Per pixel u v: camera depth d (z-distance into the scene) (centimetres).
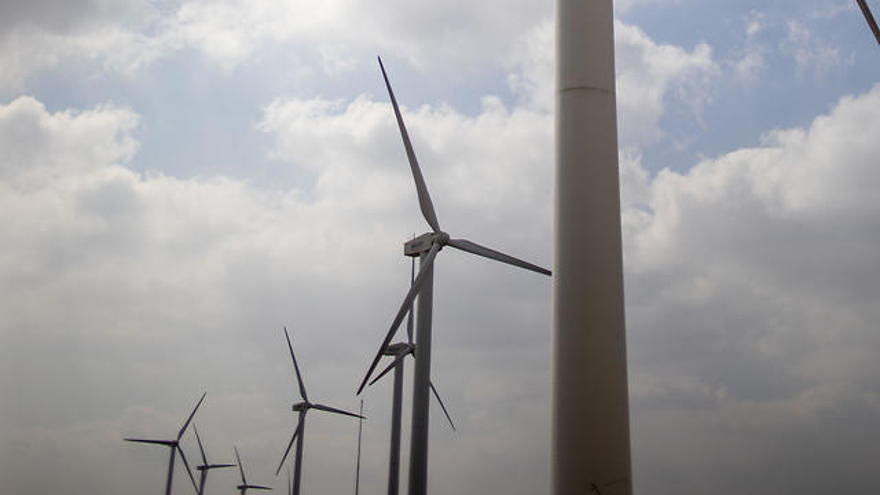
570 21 1386
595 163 1292
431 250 3095
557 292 1256
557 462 1181
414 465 2777
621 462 1163
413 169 3272
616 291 1241
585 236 1254
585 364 1195
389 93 3344
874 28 1574
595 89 1338
